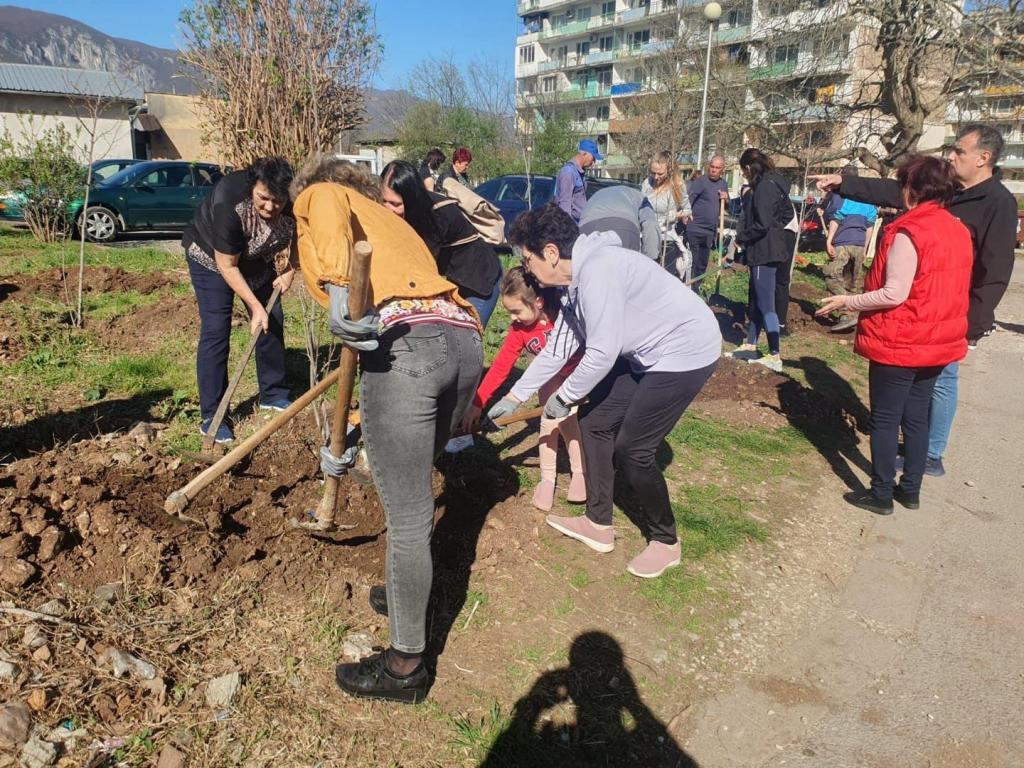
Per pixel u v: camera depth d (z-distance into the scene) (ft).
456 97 116.16
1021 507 14.40
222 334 13.25
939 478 15.65
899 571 11.98
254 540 10.37
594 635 9.55
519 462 14.01
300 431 13.78
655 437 10.07
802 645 9.98
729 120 60.90
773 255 20.79
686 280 27.12
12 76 73.77
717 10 47.67
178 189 45.80
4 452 12.26
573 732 8.07
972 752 8.32
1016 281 47.34
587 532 11.29
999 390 22.25
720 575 11.15
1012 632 10.52
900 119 49.16
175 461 12.02
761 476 14.71
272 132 22.57
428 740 7.68
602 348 9.06
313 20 22.16
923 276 12.17
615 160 174.09
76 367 16.71
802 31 54.90
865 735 8.49
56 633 8.08
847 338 25.96
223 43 22.29
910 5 44.60
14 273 26.86
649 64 98.99
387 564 7.69
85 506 10.08
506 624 9.54
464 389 7.70
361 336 6.52
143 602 8.83
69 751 6.92
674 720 8.45
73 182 38.88
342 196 7.38
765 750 8.20
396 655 7.86
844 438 17.40
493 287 13.48
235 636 8.64
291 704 7.84
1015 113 54.49
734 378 20.12
